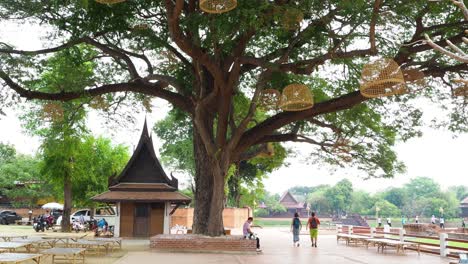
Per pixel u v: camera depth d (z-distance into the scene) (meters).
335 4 14.82
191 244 20.00
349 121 24.27
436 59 18.69
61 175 33.97
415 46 16.91
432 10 15.38
